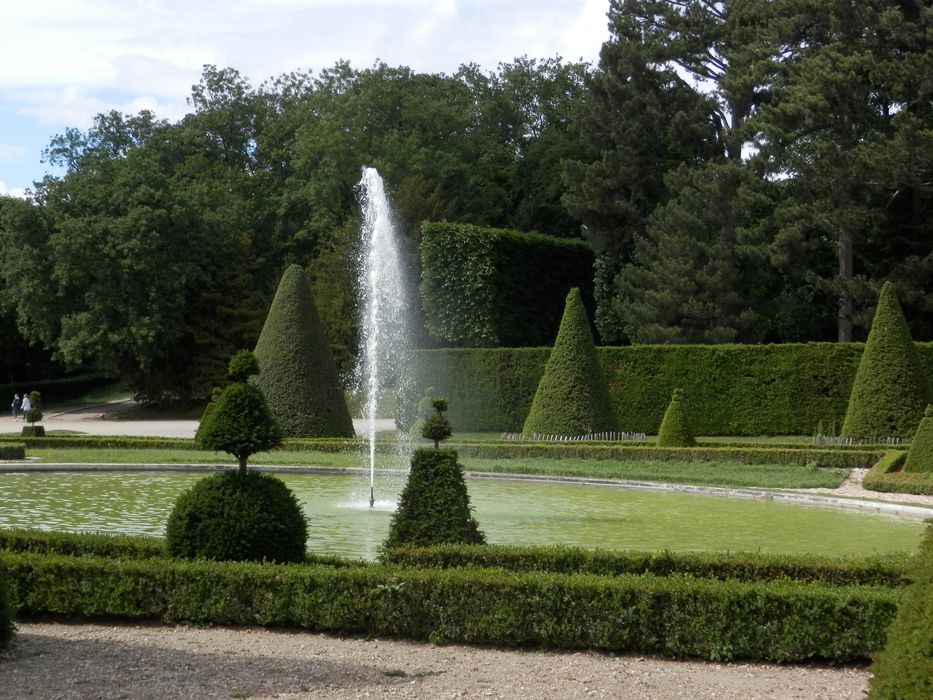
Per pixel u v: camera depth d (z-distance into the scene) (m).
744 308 42.56
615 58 46.38
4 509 17.25
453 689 7.50
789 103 38.75
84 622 9.66
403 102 58.06
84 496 19.12
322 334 31.28
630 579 9.21
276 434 10.76
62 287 49.00
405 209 52.91
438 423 16.25
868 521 17.84
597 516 18.00
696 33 44.84
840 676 8.34
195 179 58.47
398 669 8.09
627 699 7.39
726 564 10.19
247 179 60.62
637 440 30.64
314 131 57.03
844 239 39.81
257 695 7.19
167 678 7.57
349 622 9.26
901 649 5.29
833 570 10.01
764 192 42.56
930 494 21.03
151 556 10.77
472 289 44.19
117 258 48.75
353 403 48.09
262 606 9.45
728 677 8.21
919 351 33.81
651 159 47.62
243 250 54.53
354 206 57.00
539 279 46.84
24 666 7.83
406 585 9.23
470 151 59.41
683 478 23.12
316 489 21.39
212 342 52.66
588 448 27.44
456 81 63.31
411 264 52.66
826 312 45.59
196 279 52.97
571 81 62.91
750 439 34.09
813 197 39.81
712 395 35.59
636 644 8.93
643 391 36.28
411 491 11.84
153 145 60.84
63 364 63.38
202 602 9.53
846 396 34.31
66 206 50.09
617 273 48.03
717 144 45.00
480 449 28.50
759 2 42.41
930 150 34.88
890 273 39.47
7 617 8.34
